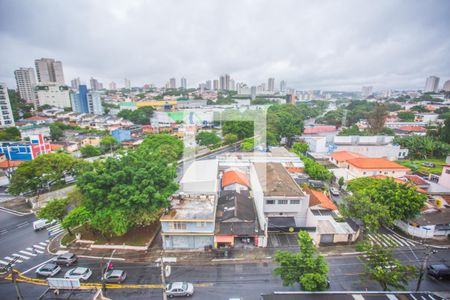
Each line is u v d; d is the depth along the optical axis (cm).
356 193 3019
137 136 8850
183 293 2047
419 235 2819
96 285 2208
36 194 4303
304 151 6347
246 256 2556
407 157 6266
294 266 1930
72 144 7000
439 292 2053
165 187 2831
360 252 2589
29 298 2078
